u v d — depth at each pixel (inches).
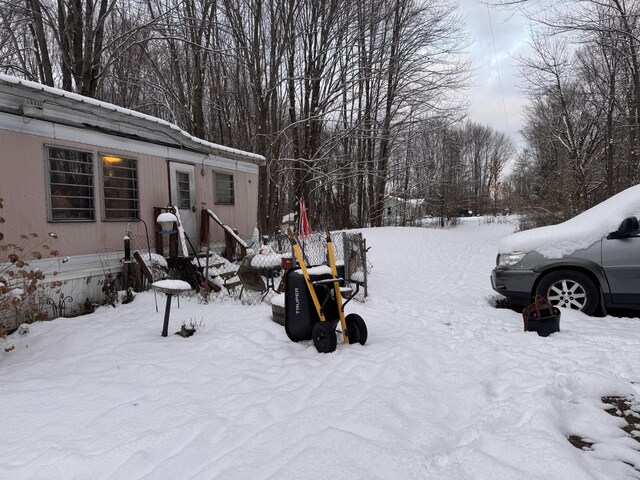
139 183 332.5
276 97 817.5
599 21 501.7
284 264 292.7
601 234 209.2
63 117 270.8
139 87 759.1
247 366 155.6
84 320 238.5
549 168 1082.1
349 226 1089.4
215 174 435.8
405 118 924.0
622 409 116.9
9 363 175.3
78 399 130.3
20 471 93.4
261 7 721.0
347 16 815.1
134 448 100.1
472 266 443.5
